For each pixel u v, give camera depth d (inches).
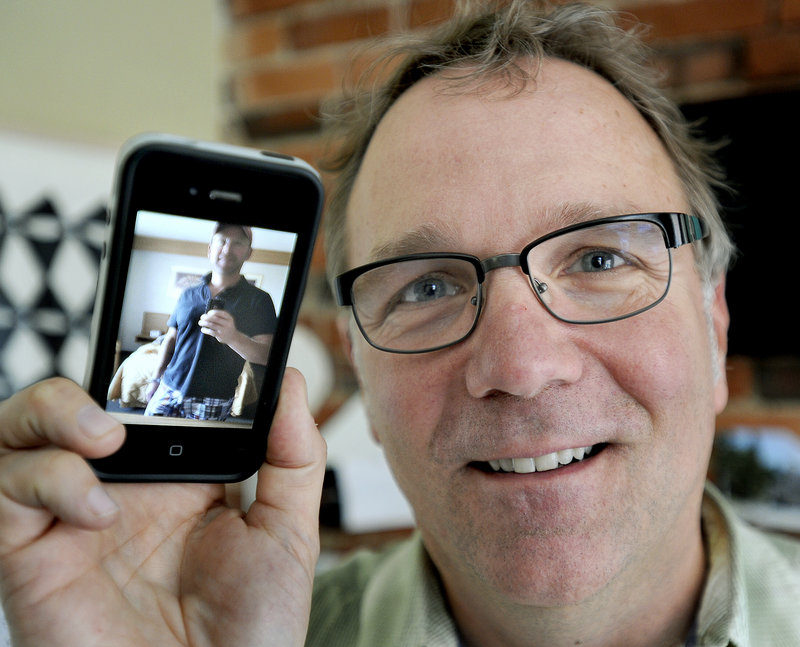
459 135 25.5
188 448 20.8
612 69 28.8
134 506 21.5
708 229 27.6
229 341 20.5
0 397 51.4
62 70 57.6
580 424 23.1
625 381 23.8
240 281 20.1
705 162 38.5
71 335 55.0
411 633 30.1
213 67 64.6
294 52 62.2
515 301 23.7
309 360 57.1
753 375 51.1
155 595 21.0
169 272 19.3
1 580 19.1
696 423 25.3
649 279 25.3
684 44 51.6
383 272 27.3
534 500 23.6
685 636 28.6
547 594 23.5
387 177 27.0
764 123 49.6
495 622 27.4
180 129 62.8
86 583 19.6
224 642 20.6
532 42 27.5
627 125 27.5
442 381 25.0
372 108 30.8
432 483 25.5
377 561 38.4
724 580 27.8
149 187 18.4
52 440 18.4
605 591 24.3
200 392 20.6
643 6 52.1
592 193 24.7
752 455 48.1
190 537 22.2
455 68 27.5
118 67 60.1
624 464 24.0
